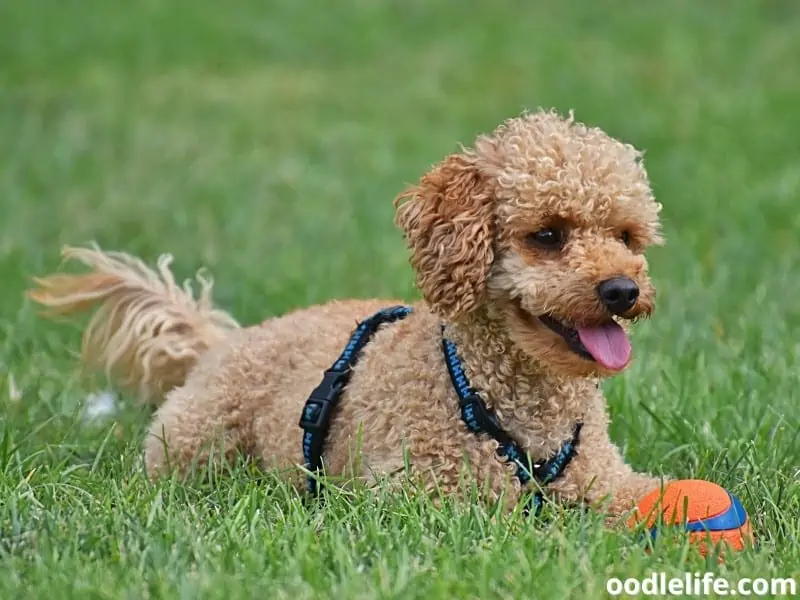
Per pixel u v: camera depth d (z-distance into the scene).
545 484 8.59
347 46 33.22
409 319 9.10
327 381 9.13
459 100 27.67
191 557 7.68
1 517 8.24
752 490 9.03
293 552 7.68
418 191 8.82
